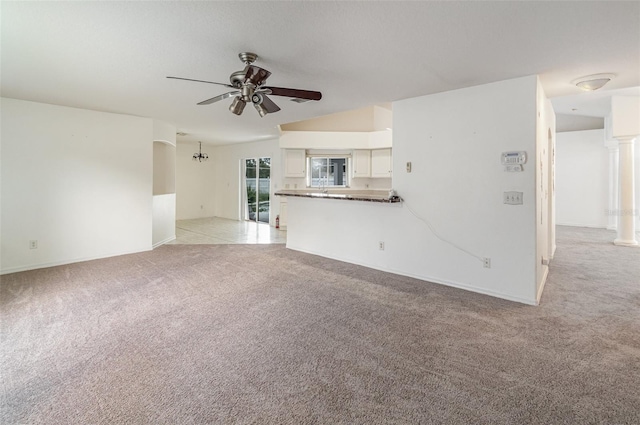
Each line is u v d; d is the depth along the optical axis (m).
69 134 4.59
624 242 6.05
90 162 4.82
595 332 2.58
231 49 2.57
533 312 2.98
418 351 2.31
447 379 1.98
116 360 2.19
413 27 2.19
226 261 4.88
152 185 5.62
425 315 2.92
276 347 2.37
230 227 8.24
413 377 2.01
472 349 2.33
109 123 4.98
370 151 7.67
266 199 8.90
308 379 1.99
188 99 4.14
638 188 7.38
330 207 5.09
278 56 2.71
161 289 3.60
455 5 1.91
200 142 9.13
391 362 2.17
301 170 7.77
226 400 1.80
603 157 8.02
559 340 2.45
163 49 2.57
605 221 8.05
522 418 1.66
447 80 3.29
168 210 6.46
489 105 3.38
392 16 2.05
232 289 3.62
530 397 1.82
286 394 1.85
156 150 5.88
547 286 3.72
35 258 4.38
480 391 1.87
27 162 4.26
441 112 3.72
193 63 2.88
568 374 2.03
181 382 1.95
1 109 4.04
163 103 4.36
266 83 3.43
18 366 2.11
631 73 3.11
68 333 2.56
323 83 3.42
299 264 4.71
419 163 3.93
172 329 2.64
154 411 1.71
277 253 5.43
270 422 1.64
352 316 2.90
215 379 1.98
